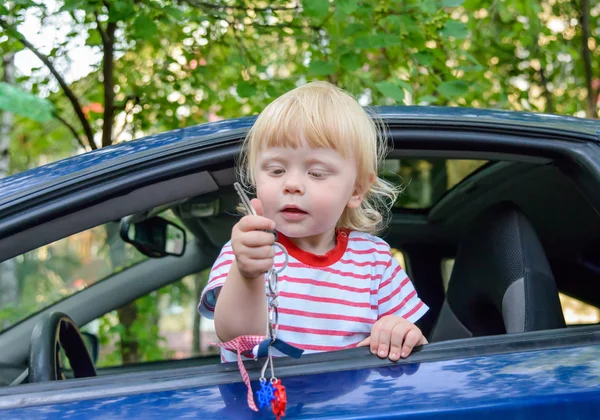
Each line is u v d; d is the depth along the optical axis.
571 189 2.11
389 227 2.52
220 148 1.53
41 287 4.03
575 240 2.35
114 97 3.88
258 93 3.76
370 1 3.41
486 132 1.65
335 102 1.54
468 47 4.58
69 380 1.37
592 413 1.33
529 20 4.36
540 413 1.32
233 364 1.42
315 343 1.57
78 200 1.42
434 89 3.67
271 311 1.51
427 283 2.58
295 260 1.61
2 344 2.24
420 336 1.46
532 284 1.81
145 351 3.86
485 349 1.46
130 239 2.33
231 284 1.39
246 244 1.28
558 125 1.68
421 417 1.29
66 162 1.53
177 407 1.30
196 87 3.94
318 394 1.34
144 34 3.22
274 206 1.49
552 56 4.74
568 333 1.52
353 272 1.66
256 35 4.12
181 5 3.63
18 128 4.98
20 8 3.30
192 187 1.51
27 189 1.42
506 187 2.17
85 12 3.41
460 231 2.49
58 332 1.86
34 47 3.58
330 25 3.68
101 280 2.54
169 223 2.32
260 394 1.28
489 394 1.33
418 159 1.90
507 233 1.91
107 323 3.63
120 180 1.46
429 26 3.46
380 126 1.63
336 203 1.50
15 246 1.38
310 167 1.49
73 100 3.69
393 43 3.26
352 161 1.53
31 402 1.31
